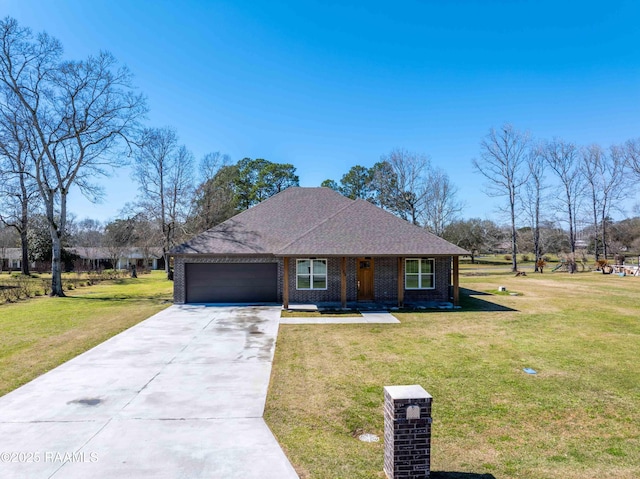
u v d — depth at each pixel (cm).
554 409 750
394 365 1011
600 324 1512
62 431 646
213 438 625
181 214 3834
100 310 1889
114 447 594
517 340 1268
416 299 2009
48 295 2583
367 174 5881
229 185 4925
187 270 2045
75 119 2630
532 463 564
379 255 1781
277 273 2048
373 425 679
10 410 730
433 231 4919
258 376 926
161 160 3750
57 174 2620
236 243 2083
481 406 762
